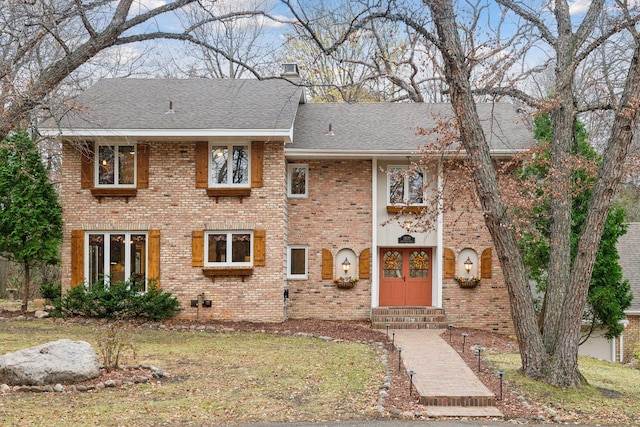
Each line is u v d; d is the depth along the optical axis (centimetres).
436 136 2255
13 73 1452
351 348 1683
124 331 1825
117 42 1371
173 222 2102
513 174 2159
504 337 2036
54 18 1384
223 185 2119
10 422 946
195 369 1370
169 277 2094
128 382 1216
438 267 2234
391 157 2217
